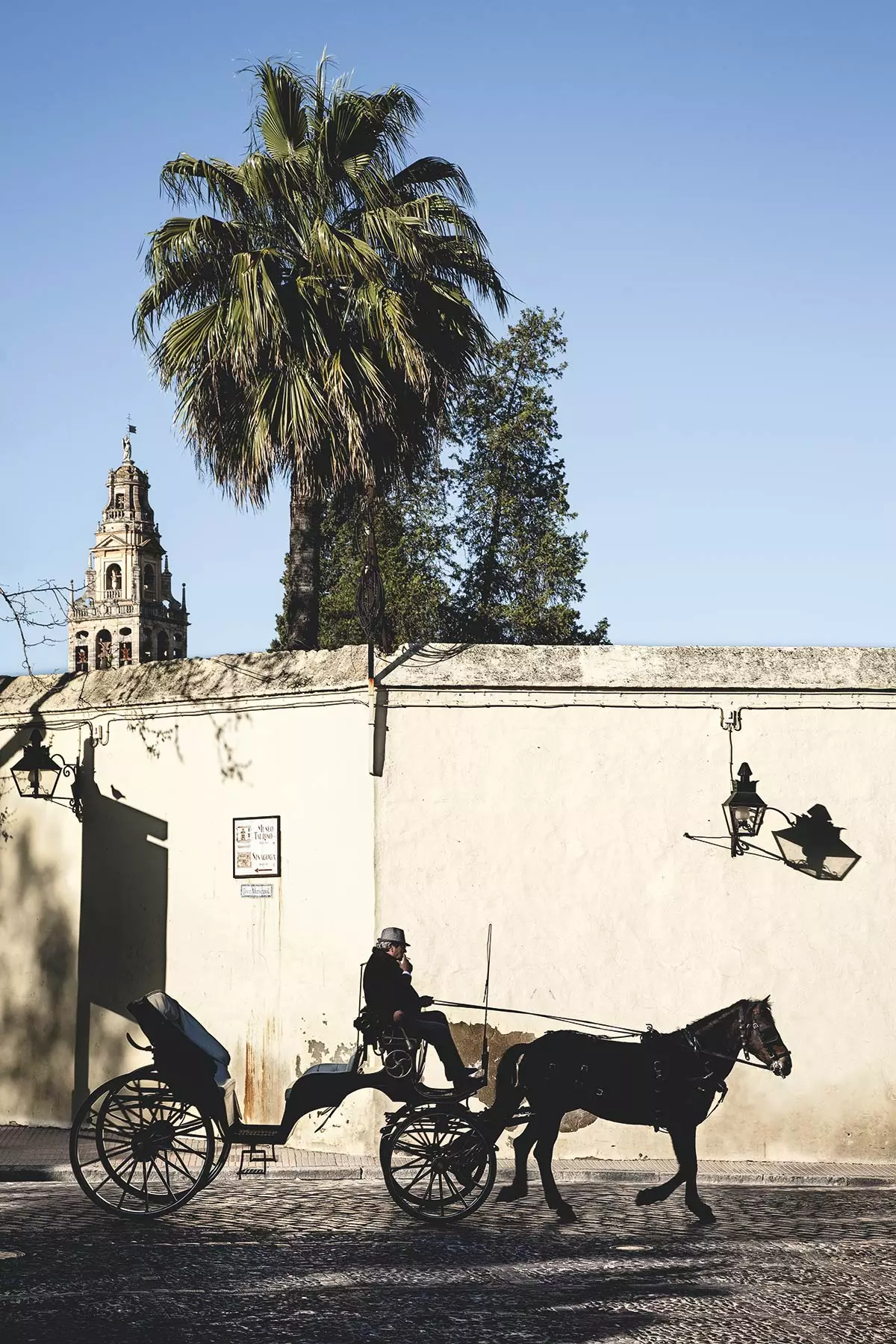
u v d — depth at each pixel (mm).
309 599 20141
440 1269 9023
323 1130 14180
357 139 20078
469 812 14516
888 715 14867
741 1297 8344
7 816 16594
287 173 19422
